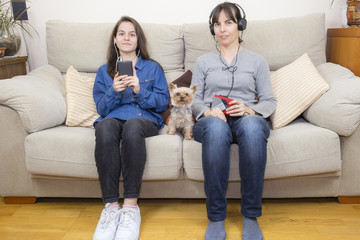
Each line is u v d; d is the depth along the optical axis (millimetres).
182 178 1608
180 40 2055
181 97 1577
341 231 1410
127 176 1393
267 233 1404
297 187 1601
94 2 2340
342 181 1586
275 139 1465
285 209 1616
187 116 1628
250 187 1312
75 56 2033
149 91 1715
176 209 1649
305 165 1456
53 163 1513
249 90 1641
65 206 1699
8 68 2078
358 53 1875
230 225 1468
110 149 1388
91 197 1731
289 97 1675
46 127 1606
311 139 1449
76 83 1852
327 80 1717
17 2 2199
